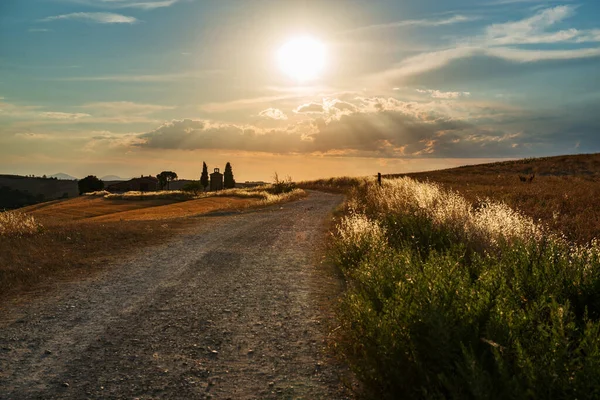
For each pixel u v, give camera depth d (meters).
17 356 5.59
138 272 10.52
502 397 3.02
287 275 9.89
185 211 37.25
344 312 5.55
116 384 4.78
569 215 13.30
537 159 72.19
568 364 3.16
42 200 181.38
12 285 9.11
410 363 3.75
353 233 11.10
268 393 4.49
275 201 36.38
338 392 4.43
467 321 3.99
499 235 8.70
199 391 4.59
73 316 7.20
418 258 7.73
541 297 4.50
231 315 7.11
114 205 54.00
